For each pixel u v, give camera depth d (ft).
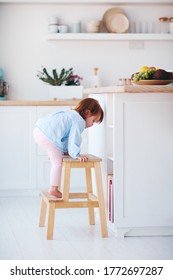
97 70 21.27
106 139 14.03
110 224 13.94
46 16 21.12
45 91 21.25
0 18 20.88
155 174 13.08
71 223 14.84
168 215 13.19
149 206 13.12
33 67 21.17
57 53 21.26
